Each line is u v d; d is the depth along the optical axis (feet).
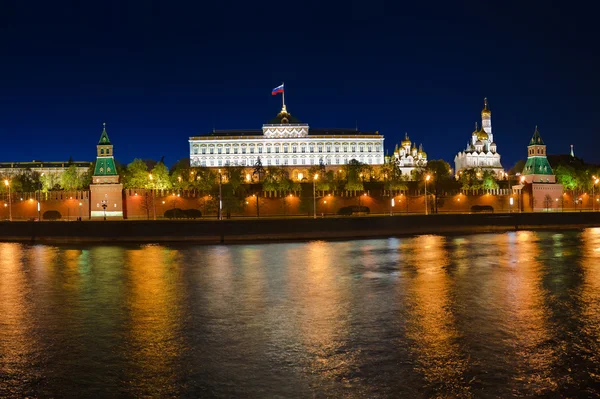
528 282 136.46
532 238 262.06
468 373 70.23
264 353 79.66
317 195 460.55
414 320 97.60
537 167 484.74
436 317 99.60
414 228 294.87
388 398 63.00
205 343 85.35
